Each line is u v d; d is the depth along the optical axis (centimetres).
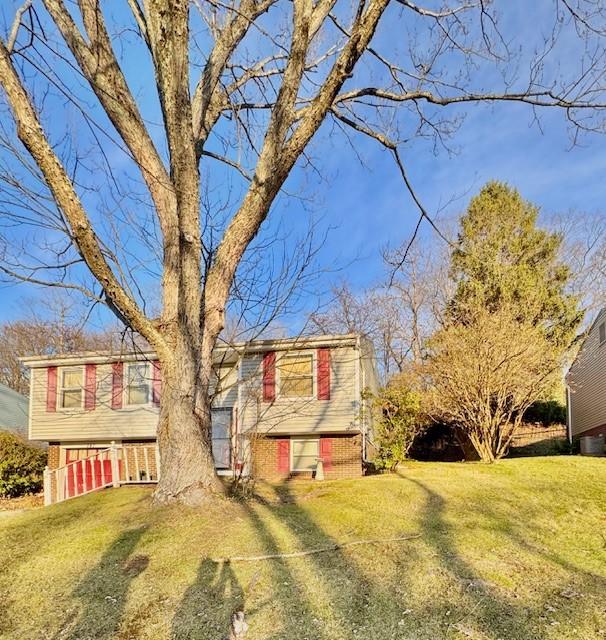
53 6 636
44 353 2680
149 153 684
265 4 766
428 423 1398
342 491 830
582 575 475
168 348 671
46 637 387
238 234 720
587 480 906
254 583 452
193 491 654
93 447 1491
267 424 1308
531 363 1191
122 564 507
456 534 588
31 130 523
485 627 373
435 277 2291
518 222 2186
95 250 575
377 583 451
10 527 686
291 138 680
